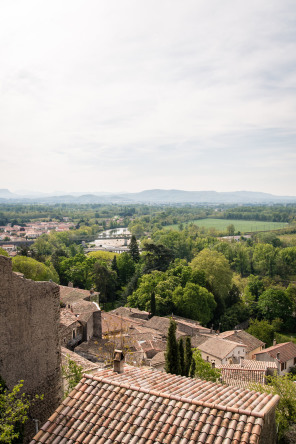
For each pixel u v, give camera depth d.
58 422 12.62
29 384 18.47
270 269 117.25
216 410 11.79
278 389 24.30
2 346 17.09
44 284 19.45
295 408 22.47
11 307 17.52
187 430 11.21
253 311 82.44
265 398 13.11
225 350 51.81
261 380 37.28
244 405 12.20
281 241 161.62
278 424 20.28
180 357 27.48
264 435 11.65
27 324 18.39
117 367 15.88
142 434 11.44
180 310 74.81
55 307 20.27
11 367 17.52
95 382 14.15
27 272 64.25
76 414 12.82
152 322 65.62
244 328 78.12
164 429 11.37
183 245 143.12
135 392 13.22
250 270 122.19
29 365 18.50
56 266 94.81
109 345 38.22
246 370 39.34
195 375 30.81
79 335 41.84
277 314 78.69
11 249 167.38
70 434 12.06
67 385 24.44
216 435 10.91
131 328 56.56
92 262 93.06
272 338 71.81
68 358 25.16
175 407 12.21
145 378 15.12
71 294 62.72
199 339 58.31
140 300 77.44
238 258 123.94
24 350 18.22
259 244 134.88
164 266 95.69
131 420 12.02
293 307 79.94
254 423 11.12
